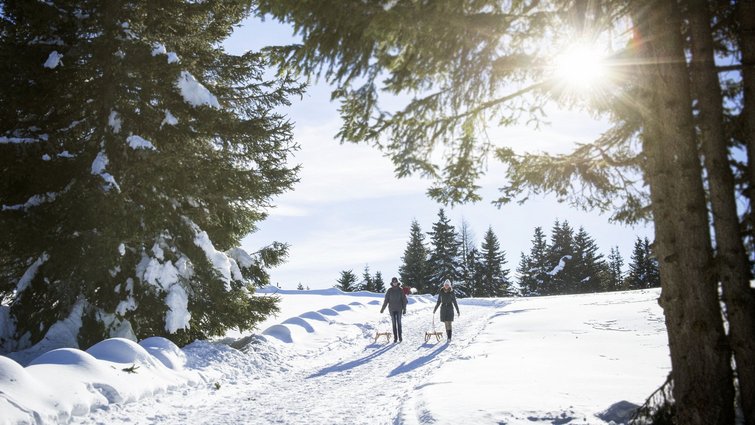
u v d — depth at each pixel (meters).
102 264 10.95
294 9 4.79
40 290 11.92
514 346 11.77
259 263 14.05
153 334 12.16
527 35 5.27
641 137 5.41
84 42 12.18
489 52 5.36
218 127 12.82
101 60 11.90
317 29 5.09
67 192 11.28
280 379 10.50
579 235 68.88
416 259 66.44
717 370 4.39
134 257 12.24
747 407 4.33
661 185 4.76
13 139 10.83
